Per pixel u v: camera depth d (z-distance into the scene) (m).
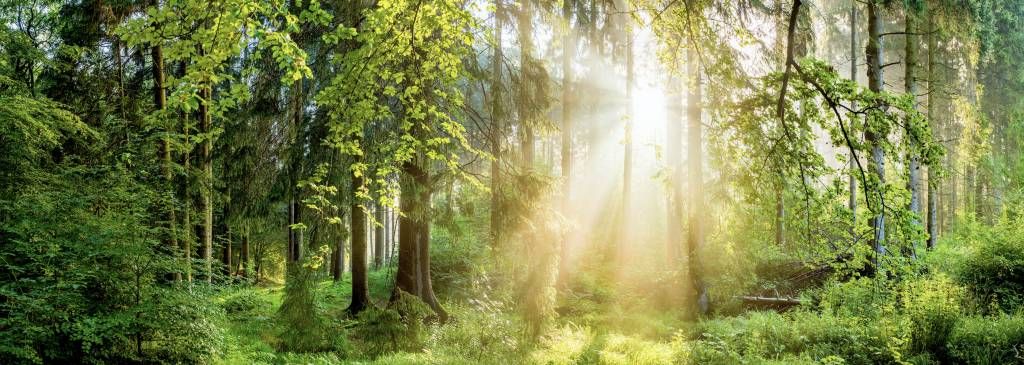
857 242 6.27
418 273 12.22
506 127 10.38
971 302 10.07
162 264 7.58
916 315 8.89
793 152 4.99
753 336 9.98
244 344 8.91
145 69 11.55
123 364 7.13
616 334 11.79
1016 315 8.95
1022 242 10.65
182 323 7.46
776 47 6.87
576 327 12.38
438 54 4.89
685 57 6.02
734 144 5.34
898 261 6.84
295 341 8.59
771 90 5.24
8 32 8.75
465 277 15.54
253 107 9.45
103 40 10.87
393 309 9.51
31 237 7.07
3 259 6.75
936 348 8.54
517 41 10.66
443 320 12.10
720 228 6.17
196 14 3.49
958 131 18.66
